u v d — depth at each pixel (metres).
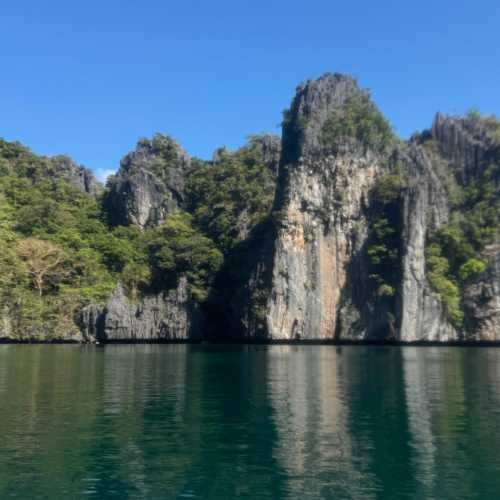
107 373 59.75
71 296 124.44
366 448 28.81
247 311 122.75
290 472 25.31
